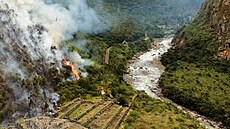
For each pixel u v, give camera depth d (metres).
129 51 174.88
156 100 100.94
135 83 128.62
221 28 150.88
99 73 114.00
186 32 182.62
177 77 127.56
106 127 71.94
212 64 137.88
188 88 116.00
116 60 148.00
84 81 95.81
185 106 109.88
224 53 141.62
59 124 52.19
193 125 84.62
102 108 81.50
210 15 171.25
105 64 131.50
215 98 108.31
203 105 105.44
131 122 78.50
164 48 198.62
